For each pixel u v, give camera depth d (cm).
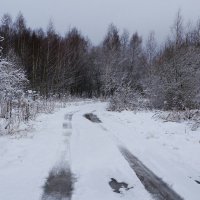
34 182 678
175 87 2384
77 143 1095
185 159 900
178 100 2395
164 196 610
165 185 674
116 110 2658
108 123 1725
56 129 1417
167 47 3781
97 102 4069
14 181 682
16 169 770
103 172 757
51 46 4797
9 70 1888
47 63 4156
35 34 5366
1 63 1659
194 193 631
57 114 2139
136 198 596
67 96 4047
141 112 2338
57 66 4425
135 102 2761
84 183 678
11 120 1426
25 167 789
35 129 1366
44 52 4519
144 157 912
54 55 4691
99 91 5519
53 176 722
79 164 823
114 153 954
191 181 706
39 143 1078
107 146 1055
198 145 1087
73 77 4925
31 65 4219
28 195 602
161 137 1246
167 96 2469
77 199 586
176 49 2692
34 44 4750
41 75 4188
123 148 1030
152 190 642
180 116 1809
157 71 2809
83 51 5725
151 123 1681
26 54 4253
